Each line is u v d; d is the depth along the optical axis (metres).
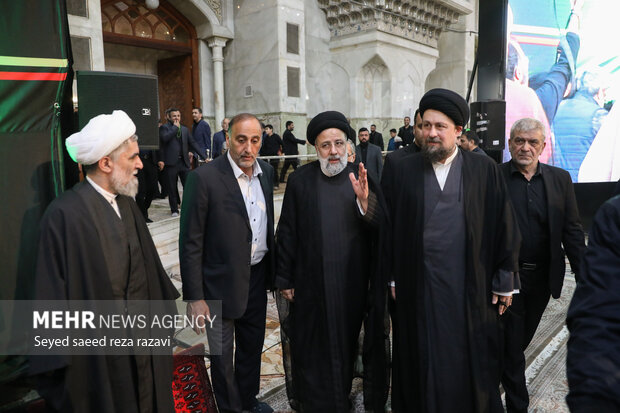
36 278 1.38
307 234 2.08
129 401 1.53
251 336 2.18
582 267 0.84
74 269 1.42
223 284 1.98
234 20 11.09
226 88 11.55
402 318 1.96
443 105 1.77
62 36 2.04
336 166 2.01
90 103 2.43
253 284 2.15
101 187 1.56
